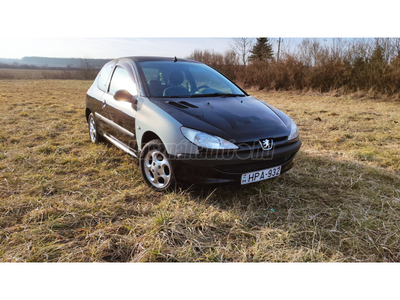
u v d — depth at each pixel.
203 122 2.58
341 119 7.07
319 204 2.79
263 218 2.53
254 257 2.04
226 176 2.51
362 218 2.53
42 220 2.41
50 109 8.15
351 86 13.25
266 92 15.90
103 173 3.39
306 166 3.72
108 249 2.08
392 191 3.05
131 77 3.39
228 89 3.56
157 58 3.73
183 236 2.24
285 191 3.01
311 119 7.13
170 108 2.77
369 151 4.38
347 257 2.07
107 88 3.89
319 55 14.45
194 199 2.77
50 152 4.17
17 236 2.15
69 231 2.28
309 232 2.33
